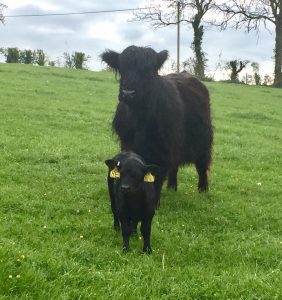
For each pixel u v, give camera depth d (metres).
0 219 8.20
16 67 40.34
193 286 6.00
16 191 9.82
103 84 35.00
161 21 52.56
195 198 10.80
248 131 21.72
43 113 20.44
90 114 21.72
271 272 6.53
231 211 9.98
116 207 7.68
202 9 55.09
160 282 6.05
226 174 13.68
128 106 9.30
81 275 5.99
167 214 9.45
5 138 14.96
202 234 8.51
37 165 12.33
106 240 7.75
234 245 7.86
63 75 38.22
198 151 11.42
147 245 7.42
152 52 9.23
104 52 9.58
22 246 6.76
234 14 50.75
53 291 5.54
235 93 38.88
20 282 5.52
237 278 6.25
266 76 57.59
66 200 9.72
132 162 7.23
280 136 21.31
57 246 7.02
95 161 13.52
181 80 11.50
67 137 16.33
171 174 11.15
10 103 22.00
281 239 8.38
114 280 5.93
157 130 9.46
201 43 56.16
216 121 23.75
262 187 12.30
